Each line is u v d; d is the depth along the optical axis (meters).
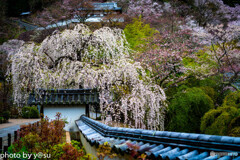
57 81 6.87
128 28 13.08
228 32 11.48
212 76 9.70
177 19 18.61
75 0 17.58
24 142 3.12
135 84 6.52
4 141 5.57
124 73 6.42
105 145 2.46
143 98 6.27
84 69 6.83
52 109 6.38
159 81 8.62
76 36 7.46
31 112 13.52
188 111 7.41
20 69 6.56
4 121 10.95
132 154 2.05
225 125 5.80
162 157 1.83
